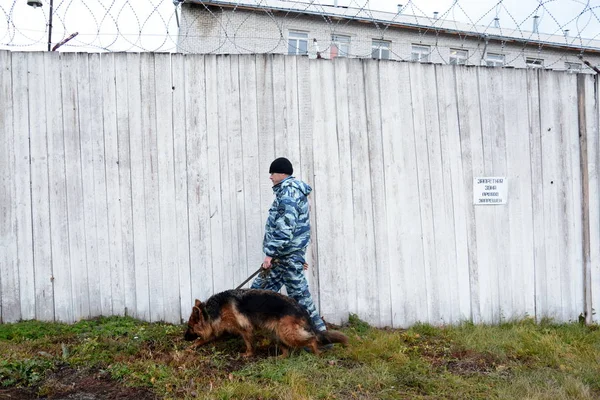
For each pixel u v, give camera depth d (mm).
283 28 7473
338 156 5570
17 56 5227
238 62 5445
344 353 4527
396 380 4023
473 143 5848
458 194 5805
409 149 5711
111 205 5316
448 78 5809
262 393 3639
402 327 5629
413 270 5691
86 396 3643
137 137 5348
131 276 5324
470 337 5047
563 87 6043
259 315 4367
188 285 5371
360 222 5594
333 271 5523
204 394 3582
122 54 5348
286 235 4504
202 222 5395
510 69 5930
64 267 5258
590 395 3850
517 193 5926
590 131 6082
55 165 5262
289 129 5504
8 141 5199
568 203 6027
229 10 7090
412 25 6500
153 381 3809
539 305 5938
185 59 5398
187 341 4676
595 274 6051
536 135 5977
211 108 5422
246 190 5441
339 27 7391
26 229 5215
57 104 5270
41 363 4051
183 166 5387
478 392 3863
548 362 4539
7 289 5168
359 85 5621
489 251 5852
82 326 4992
